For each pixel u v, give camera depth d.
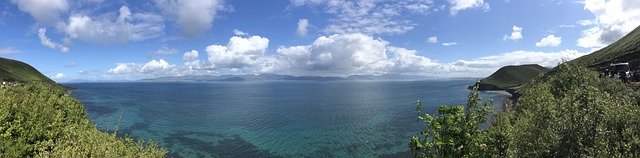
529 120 31.61
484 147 15.66
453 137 16.06
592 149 19.88
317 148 64.12
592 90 25.25
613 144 20.67
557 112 25.33
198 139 72.06
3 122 28.86
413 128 83.25
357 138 72.12
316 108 138.75
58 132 30.92
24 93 44.66
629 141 20.09
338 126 88.12
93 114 115.06
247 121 98.94
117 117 107.25
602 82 50.91
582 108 23.03
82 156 23.78
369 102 167.62
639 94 38.25
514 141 24.59
